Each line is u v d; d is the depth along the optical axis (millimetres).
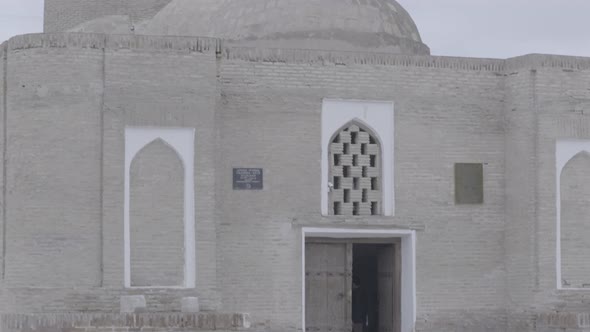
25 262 14414
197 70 14828
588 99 15945
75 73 14516
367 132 15695
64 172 14445
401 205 15711
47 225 14414
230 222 15164
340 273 15883
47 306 14312
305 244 15758
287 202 15344
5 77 14852
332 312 15844
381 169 15703
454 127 15930
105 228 14461
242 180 15219
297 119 15422
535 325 15570
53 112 14492
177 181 14734
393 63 15742
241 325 14133
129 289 14445
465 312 15828
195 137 14773
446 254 15820
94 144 14523
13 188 14570
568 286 15789
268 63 15359
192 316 13992
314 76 15484
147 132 14680
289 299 15281
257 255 15219
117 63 14625
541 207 15680
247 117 15273
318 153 15461
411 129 15781
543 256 15648
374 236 15836
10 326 14016
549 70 15828
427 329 15695
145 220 14625
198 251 14695
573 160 15914
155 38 14727
